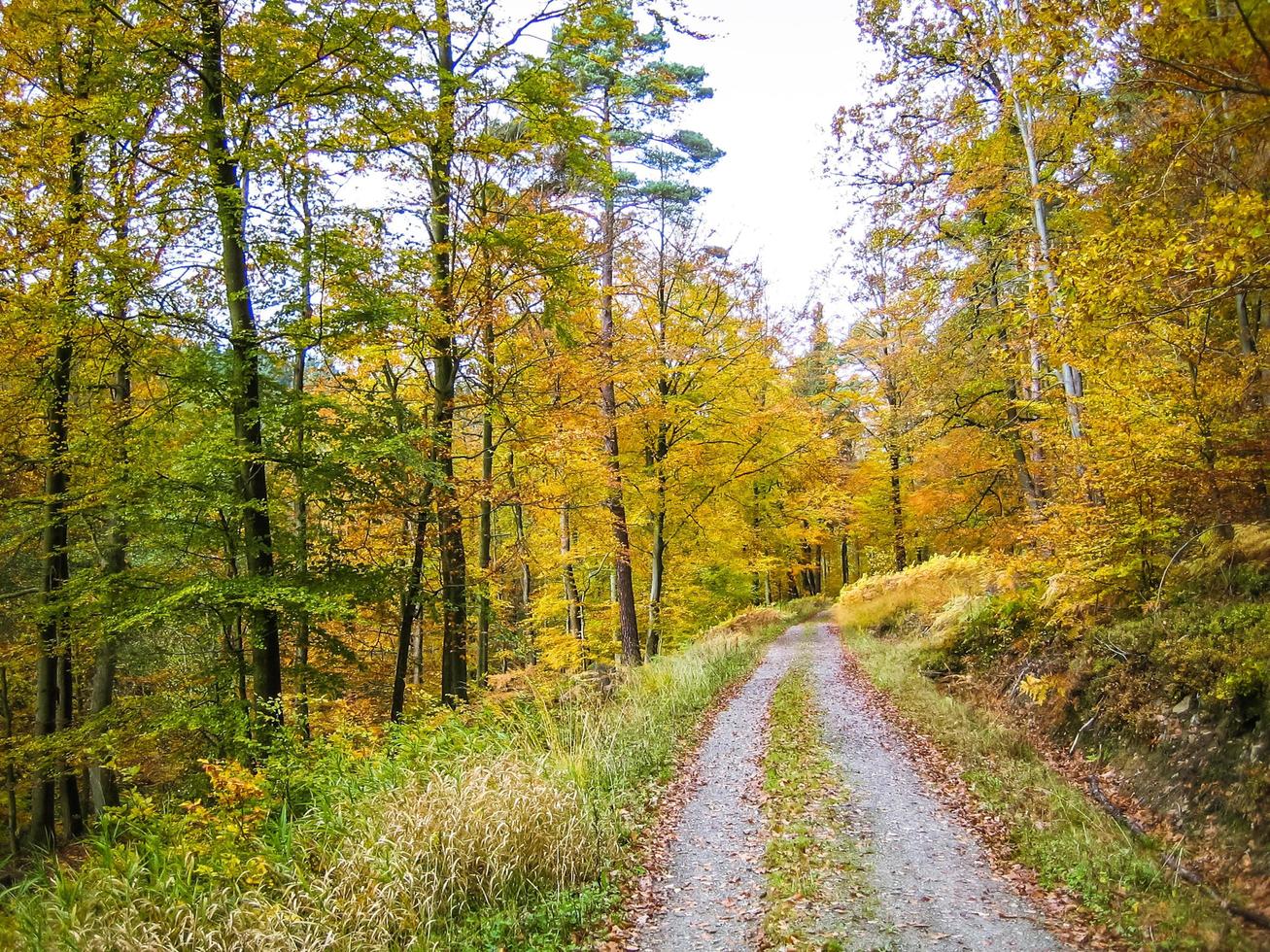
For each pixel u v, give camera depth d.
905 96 11.91
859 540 32.44
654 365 16.27
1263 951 4.32
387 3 9.39
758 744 10.12
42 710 11.09
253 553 9.59
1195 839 5.83
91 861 5.28
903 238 12.69
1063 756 8.33
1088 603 9.38
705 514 18.97
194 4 8.77
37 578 14.20
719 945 5.18
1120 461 8.45
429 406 12.44
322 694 10.55
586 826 6.44
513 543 15.69
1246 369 7.64
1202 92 5.34
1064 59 6.48
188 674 12.90
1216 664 6.89
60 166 9.91
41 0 8.67
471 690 11.47
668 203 18.23
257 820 6.08
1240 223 4.82
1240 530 8.09
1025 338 8.48
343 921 4.89
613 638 19.42
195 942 4.55
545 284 12.84
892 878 5.98
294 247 9.38
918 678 12.67
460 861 5.61
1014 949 4.84
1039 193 10.09
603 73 16.08
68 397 11.06
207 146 9.42
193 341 9.71
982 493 17.70
